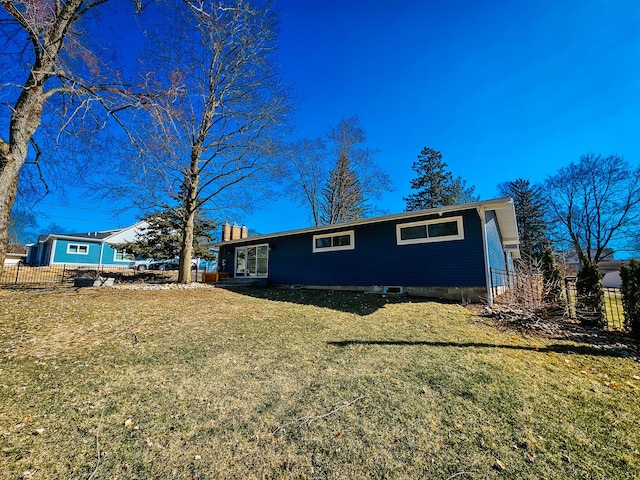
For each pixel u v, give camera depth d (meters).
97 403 2.84
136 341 4.84
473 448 2.24
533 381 3.42
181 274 12.49
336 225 11.60
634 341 5.10
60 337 4.86
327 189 25.91
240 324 6.09
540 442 2.32
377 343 4.83
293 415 2.67
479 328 5.80
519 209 30.72
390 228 10.66
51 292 9.40
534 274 7.30
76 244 24.47
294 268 13.67
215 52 12.11
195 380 3.40
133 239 27.27
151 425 2.49
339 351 4.44
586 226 26.00
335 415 2.67
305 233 13.46
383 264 10.70
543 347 4.74
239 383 3.33
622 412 2.78
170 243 19.86
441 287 9.29
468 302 8.30
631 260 5.63
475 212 8.95
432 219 9.72
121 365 3.81
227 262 17.98
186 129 12.02
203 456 2.12
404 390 3.16
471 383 3.33
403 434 2.40
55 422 2.51
